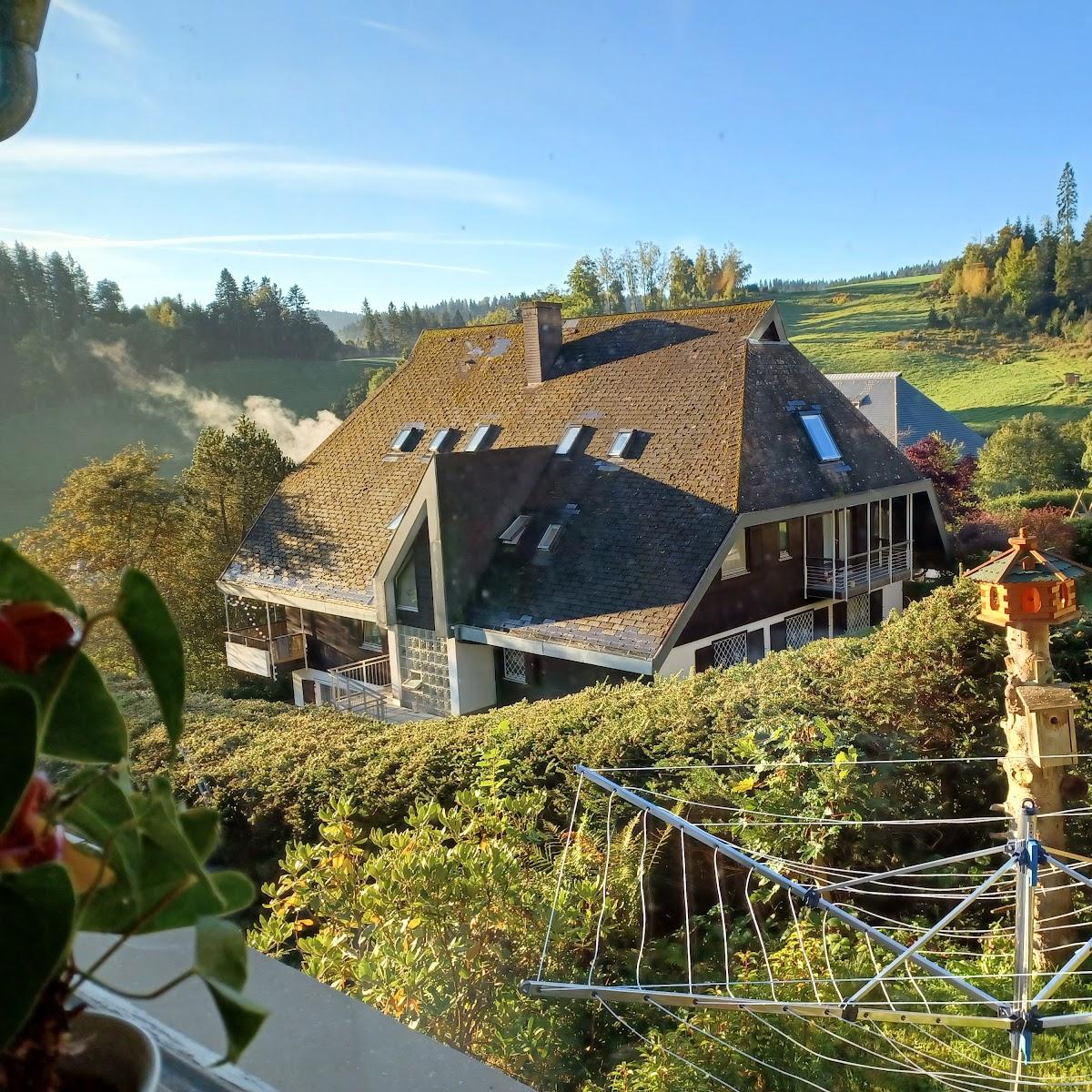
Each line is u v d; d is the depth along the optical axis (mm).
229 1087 1145
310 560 19484
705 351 17969
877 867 5773
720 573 15383
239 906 707
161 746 5141
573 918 4242
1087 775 6035
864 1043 4172
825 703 6750
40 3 1311
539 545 16438
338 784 7004
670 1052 3971
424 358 23016
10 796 478
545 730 7035
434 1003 3514
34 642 558
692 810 5770
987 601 5184
